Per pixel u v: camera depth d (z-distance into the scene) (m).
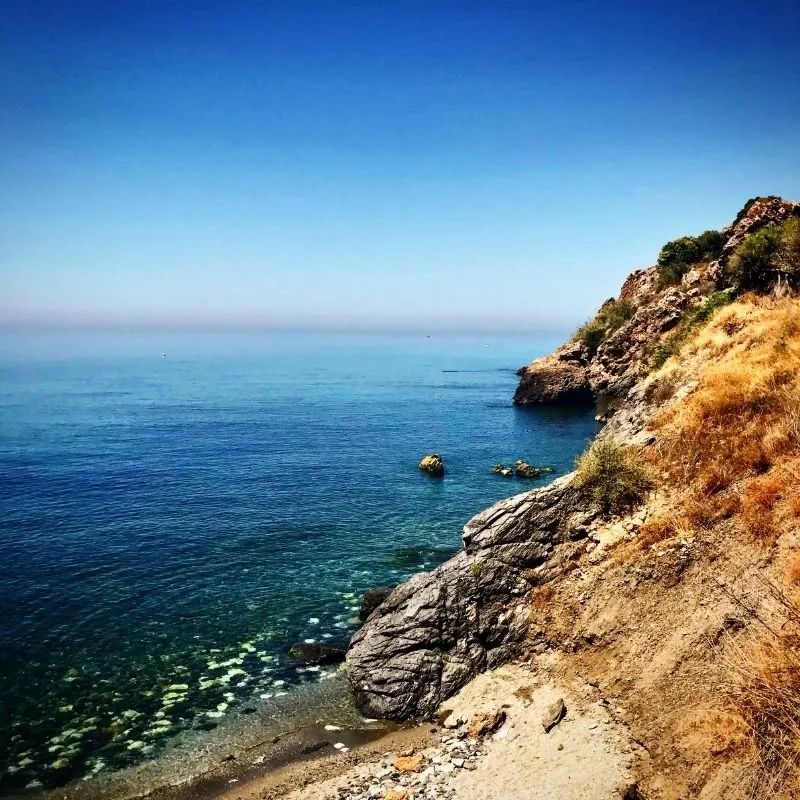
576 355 95.81
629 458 20.19
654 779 11.30
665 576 15.20
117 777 15.52
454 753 14.49
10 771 15.85
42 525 36.84
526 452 59.84
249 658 21.44
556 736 13.66
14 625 24.06
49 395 118.38
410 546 32.91
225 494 44.09
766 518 14.09
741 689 10.91
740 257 36.00
